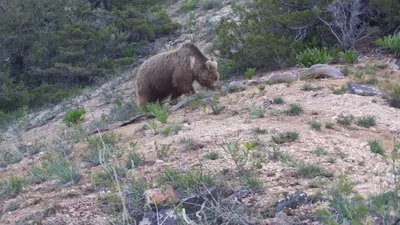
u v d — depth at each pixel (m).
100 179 13.86
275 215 10.58
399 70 22.94
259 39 26.25
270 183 12.12
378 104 18.52
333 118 17.11
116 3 49.41
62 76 43.34
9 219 12.74
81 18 47.22
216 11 45.03
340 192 10.65
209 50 33.84
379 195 10.27
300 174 12.48
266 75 25.22
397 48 24.62
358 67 23.70
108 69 42.44
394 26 26.67
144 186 12.21
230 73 27.75
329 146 14.41
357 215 9.58
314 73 22.55
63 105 35.97
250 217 10.45
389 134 15.83
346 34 26.22
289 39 27.36
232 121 17.58
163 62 22.77
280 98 19.23
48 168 15.67
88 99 35.66
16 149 23.73
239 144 14.66
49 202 13.20
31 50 44.75
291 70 25.05
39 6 46.88
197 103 20.55
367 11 27.64
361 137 15.47
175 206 10.64
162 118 18.64
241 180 12.14
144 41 44.50
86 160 15.95
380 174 12.26
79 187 13.99
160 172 13.50
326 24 26.86
